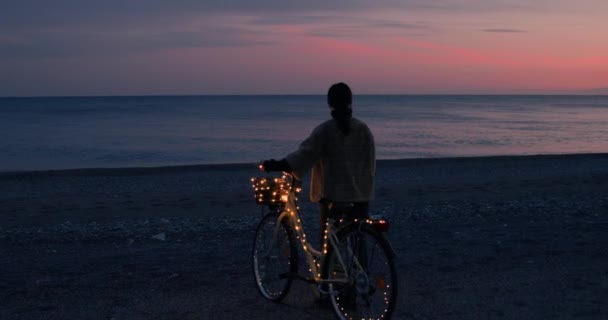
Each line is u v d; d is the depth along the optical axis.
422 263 6.76
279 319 4.91
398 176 19.55
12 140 45.91
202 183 18.33
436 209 11.33
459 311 5.03
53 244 8.62
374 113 105.06
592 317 4.86
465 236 8.45
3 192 16.33
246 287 5.91
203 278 6.27
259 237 5.61
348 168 4.79
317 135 4.78
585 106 162.75
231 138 47.47
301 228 5.16
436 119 80.19
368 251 4.50
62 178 19.78
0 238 9.10
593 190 14.85
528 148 37.72
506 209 11.08
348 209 4.83
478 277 6.13
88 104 198.88
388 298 4.36
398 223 9.88
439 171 21.11
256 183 5.43
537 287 5.74
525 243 7.83
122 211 12.40
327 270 4.74
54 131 56.66
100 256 7.62
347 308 4.68
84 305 5.35
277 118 86.19
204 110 127.31
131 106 166.12
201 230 9.49
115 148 39.16
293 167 4.73
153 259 7.31
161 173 21.36
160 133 53.59
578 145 39.78
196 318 4.94
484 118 83.44
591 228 8.88
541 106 162.75
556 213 10.55
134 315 5.04
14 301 5.50
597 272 6.30
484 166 22.98
